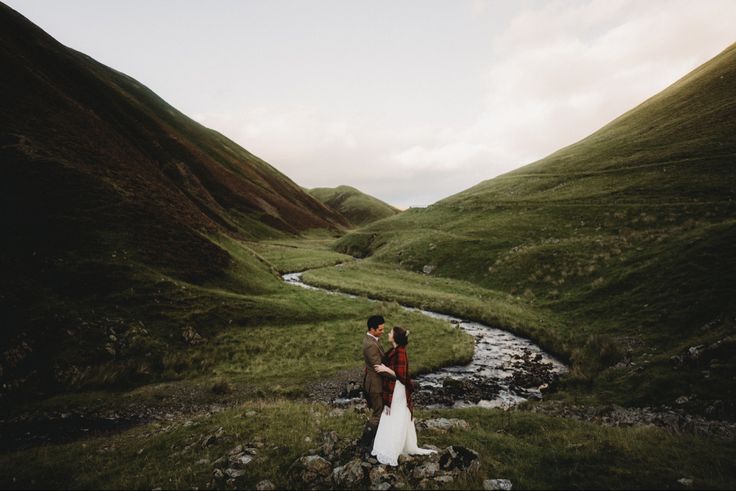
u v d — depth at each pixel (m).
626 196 54.25
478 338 28.64
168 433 12.50
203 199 93.69
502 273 44.88
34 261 26.47
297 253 83.62
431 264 56.16
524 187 80.25
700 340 17.03
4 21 77.06
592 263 36.78
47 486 9.09
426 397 18.30
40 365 20.06
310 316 33.62
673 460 7.91
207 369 22.97
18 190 31.50
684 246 28.11
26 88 47.72
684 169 55.09
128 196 40.16
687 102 80.88
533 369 21.84
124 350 23.00
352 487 7.17
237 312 31.33
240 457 9.15
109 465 10.18
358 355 25.39
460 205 84.75
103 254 30.70
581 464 7.88
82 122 51.94
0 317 21.62
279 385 20.66
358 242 90.12
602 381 17.56
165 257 35.50
